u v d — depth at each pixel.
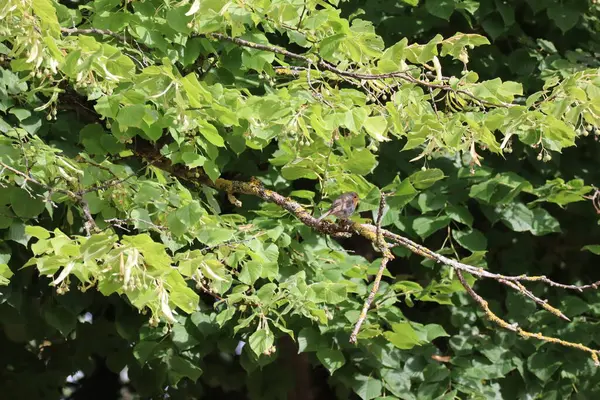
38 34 8.15
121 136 9.30
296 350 13.78
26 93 9.79
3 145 9.20
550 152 13.34
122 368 12.77
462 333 12.65
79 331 12.98
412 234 12.17
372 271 11.21
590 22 14.34
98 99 8.64
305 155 9.79
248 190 10.24
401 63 9.66
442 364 12.48
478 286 13.50
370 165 9.86
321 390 14.20
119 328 11.93
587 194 13.70
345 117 8.54
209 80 10.52
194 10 8.34
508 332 12.70
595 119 8.80
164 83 8.22
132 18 9.63
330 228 9.26
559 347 12.70
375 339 11.28
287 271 10.97
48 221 11.03
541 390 12.89
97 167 9.56
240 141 9.60
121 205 9.64
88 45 8.23
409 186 10.21
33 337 12.67
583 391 12.73
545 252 14.45
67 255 7.33
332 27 9.70
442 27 13.52
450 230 13.29
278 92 9.16
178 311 11.77
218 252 9.47
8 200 9.63
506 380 13.04
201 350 11.48
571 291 13.89
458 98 9.35
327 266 11.12
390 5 13.00
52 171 9.25
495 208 12.32
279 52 9.62
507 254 13.51
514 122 8.73
